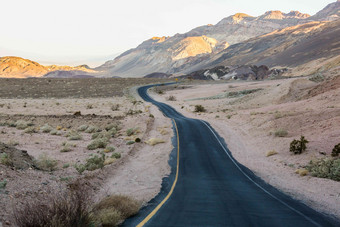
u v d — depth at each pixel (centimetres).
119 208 897
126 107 7562
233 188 1491
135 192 1341
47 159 1733
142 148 2891
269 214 976
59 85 13325
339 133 2452
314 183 1581
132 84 15112
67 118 5125
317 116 3262
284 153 2491
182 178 1783
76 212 684
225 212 985
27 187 1063
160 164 2238
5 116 5247
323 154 2125
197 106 7006
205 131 4022
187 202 1142
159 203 1119
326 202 1200
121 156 2359
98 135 3378
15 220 686
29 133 3431
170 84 15650
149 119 4969
